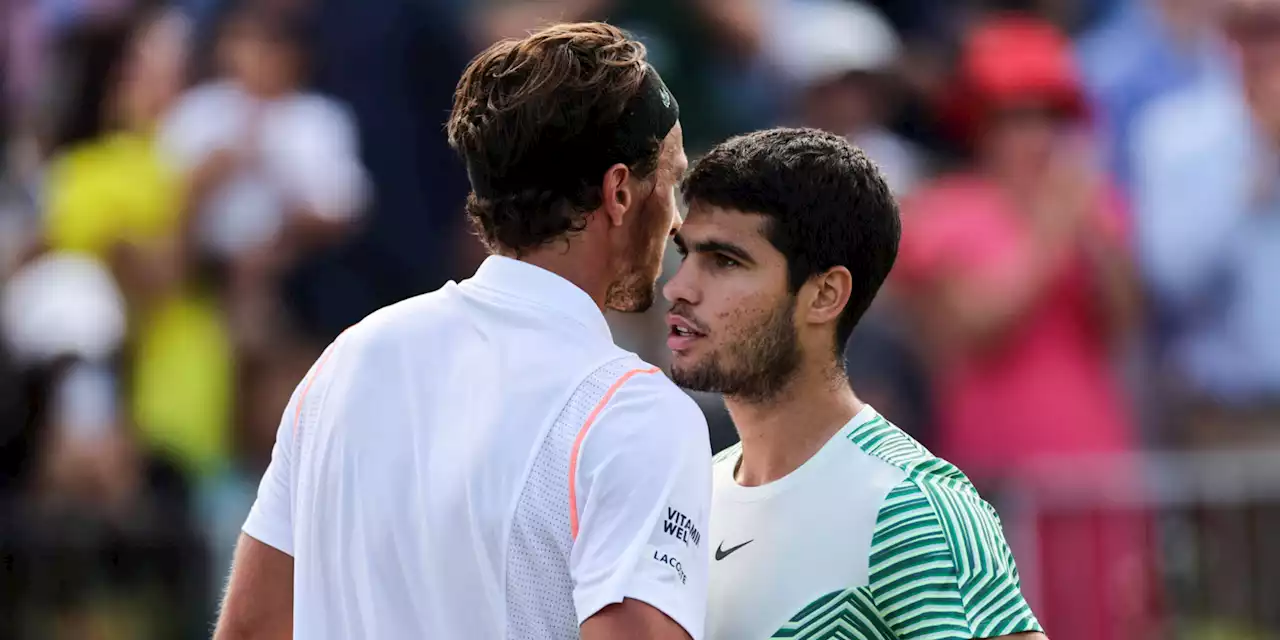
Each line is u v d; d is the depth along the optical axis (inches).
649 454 248.4
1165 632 677.9
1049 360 709.9
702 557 253.3
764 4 764.0
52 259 731.4
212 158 732.7
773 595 270.1
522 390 254.1
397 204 746.8
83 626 668.1
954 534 259.0
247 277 727.1
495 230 266.7
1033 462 695.1
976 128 754.8
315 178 732.7
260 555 280.5
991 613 257.1
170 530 681.6
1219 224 750.5
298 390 279.9
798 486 273.7
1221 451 713.0
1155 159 769.6
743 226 269.9
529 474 249.3
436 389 261.6
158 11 786.8
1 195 771.4
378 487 259.4
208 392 716.0
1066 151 733.9
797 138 276.1
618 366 256.8
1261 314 743.7
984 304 706.8
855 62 756.6
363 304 736.3
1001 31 787.4
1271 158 759.7
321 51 752.3
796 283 270.7
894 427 279.6
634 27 738.8
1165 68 784.3
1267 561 685.9
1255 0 770.2
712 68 741.9
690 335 273.6
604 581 242.2
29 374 690.8
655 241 271.6
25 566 665.0
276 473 280.8
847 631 263.3
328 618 265.6
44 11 797.2
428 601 254.7
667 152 268.2
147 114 758.5
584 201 260.7
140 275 724.0
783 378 274.4
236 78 744.3
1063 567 680.4
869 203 275.1
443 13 760.3
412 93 755.4
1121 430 717.3
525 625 249.0
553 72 257.1
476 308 266.1
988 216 724.0
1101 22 815.7
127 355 716.0
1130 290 732.0
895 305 710.5
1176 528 685.3
